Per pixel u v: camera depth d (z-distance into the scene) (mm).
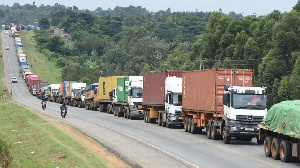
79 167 31188
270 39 107812
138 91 77812
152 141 45844
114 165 31828
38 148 43188
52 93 149375
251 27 118938
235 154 37438
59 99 140625
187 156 35812
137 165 31641
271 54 95812
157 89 67375
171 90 61875
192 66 138875
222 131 46094
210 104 48875
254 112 43906
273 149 35156
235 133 43781
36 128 60625
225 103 45125
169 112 61625
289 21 95312
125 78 81812
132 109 77500
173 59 196625
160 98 65938
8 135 54781
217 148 41250
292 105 33781
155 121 72062
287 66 94188
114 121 72750
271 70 92750
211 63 127438
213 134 48000
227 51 119750
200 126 52844
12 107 108188
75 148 40844
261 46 108562
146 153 37312
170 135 52281
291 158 33625
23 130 61031
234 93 44438
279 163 33031
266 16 112438
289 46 94562
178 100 61469
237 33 117500
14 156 38312
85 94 113688
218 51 125688
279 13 111375
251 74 47969
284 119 33750
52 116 81125
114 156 36000
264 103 44312
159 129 59844
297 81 81875
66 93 131500
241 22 122625
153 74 69625
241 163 32688
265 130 37469
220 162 32969
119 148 40312
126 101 81062
